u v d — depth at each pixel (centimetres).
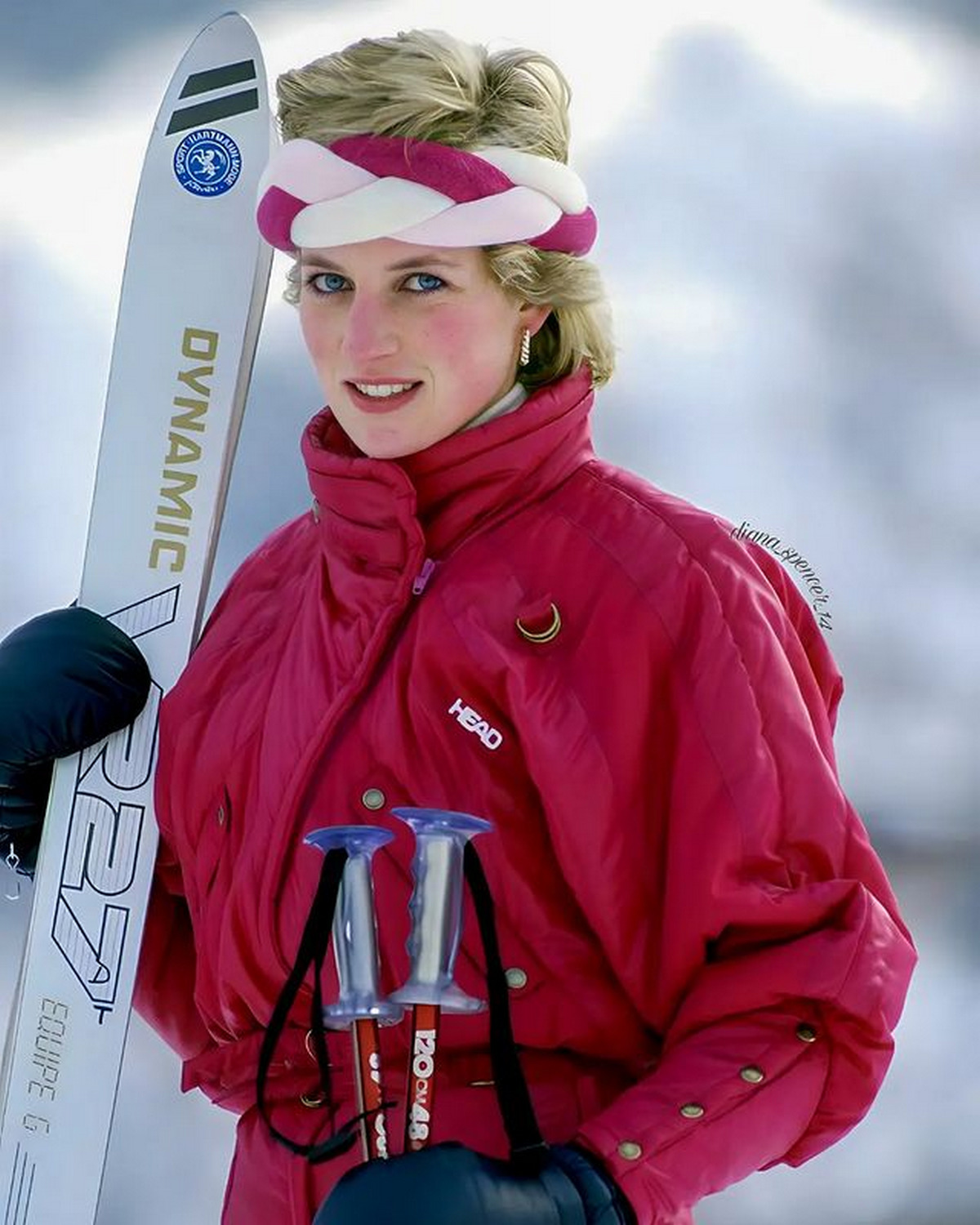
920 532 3691
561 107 817
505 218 780
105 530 975
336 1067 777
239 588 886
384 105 773
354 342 779
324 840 709
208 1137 1967
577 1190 682
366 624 787
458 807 759
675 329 4028
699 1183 710
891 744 3216
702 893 736
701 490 3669
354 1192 665
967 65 4706
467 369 787
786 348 3984
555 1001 755
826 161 4428
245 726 815
